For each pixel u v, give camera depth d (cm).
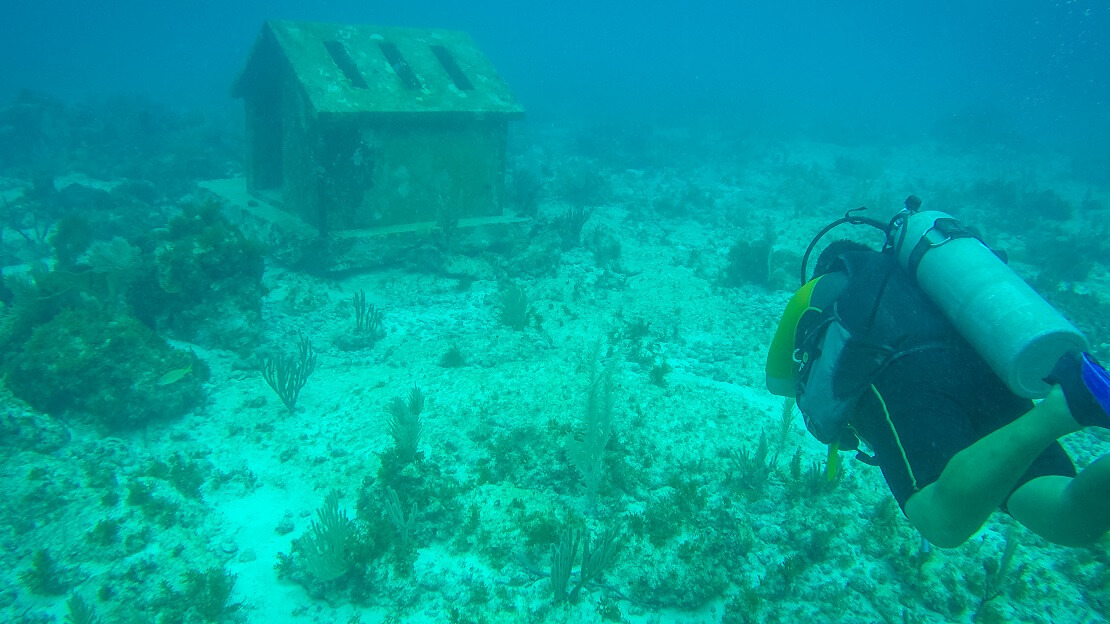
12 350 753
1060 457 158
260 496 611
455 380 761
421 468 561
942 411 171
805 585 494
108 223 1360
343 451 652
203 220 988
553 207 1730
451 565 509
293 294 1037
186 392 731
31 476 532
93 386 681
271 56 1184
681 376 846
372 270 1162
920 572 503
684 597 476
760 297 1186
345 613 489
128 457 627
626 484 566
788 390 270
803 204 1902
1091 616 491
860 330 198
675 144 2948
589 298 1123
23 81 4688
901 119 4553
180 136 2323
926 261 202
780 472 590
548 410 656
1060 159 3219
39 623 450
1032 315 165
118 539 514
